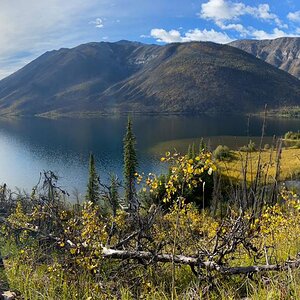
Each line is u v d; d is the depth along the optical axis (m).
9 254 7.65
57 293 5.57
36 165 137.12
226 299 4.86
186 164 6.02
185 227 6.90
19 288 5.65
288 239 7.68
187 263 5.99
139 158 134.62
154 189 6.75
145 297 5.28
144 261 6.47
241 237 6.21
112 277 5.92
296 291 4.23
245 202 8.20
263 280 5.00
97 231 6.55
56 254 7.00
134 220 7.46
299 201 8.22
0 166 137.12
